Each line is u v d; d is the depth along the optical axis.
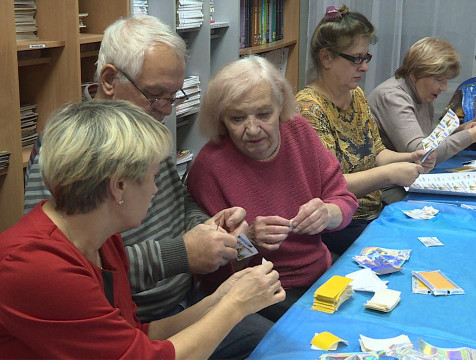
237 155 1.86
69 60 2.33
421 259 1.74
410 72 2.95
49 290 0.97
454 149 2.80
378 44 4.14
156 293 1.64
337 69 2.37
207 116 1.83
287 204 1.90
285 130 1.92
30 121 2.39
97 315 1.01
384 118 2.93
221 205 1.85
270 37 4.20
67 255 1.02
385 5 4.07
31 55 2.27
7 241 1.02
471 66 4.02
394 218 2.08
